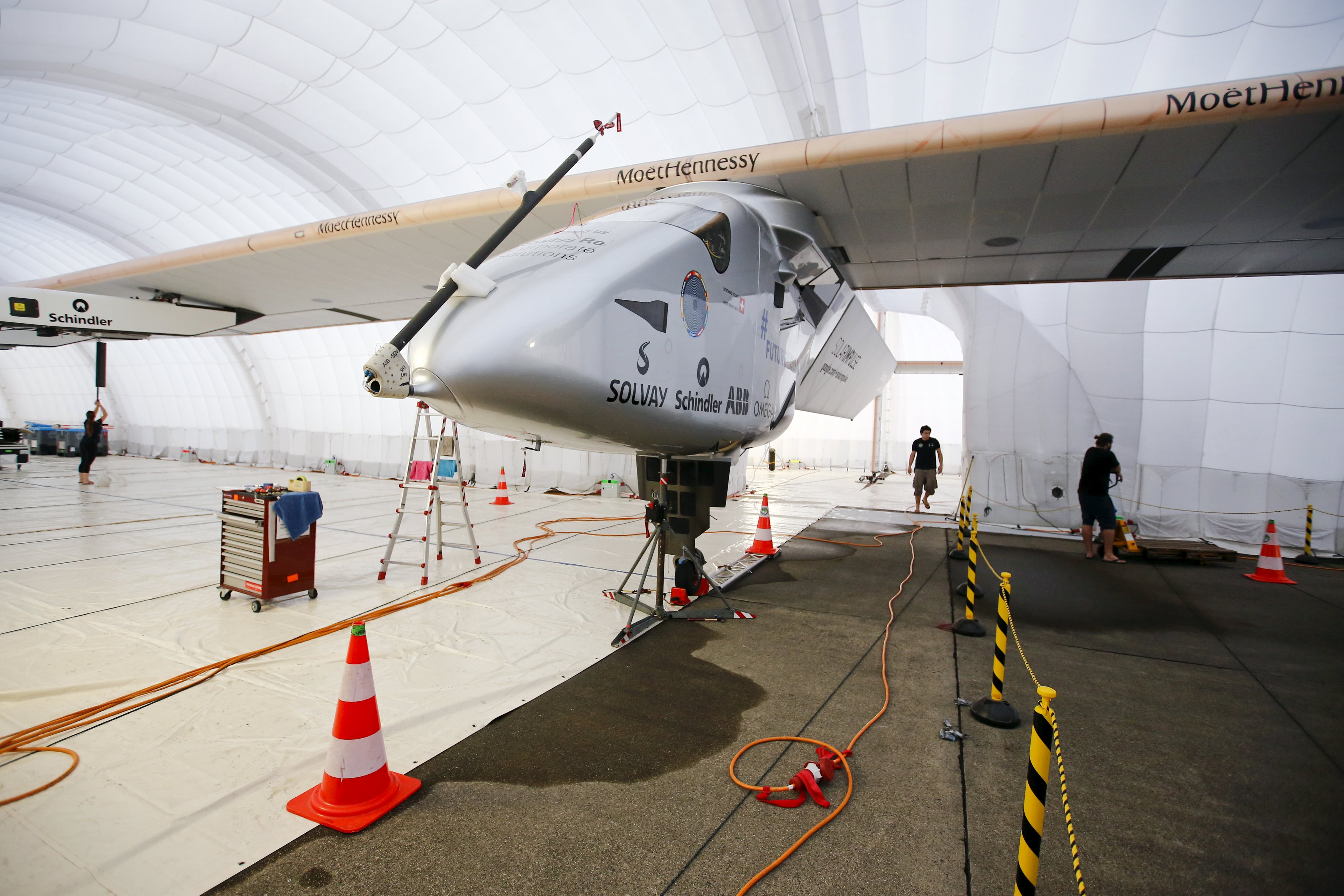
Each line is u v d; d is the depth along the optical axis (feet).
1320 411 27.71
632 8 24.63
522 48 28.30
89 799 8.20
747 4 19.76
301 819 7.88
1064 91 26.04
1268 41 22.07
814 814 8.21
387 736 9.98
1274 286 27.76
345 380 57.36
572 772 9.09
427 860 7.18
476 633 14.96
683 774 9.12
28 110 37.47
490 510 36.42
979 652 14.67
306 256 21.38
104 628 14.79
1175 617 17.98
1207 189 14.83
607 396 10.28
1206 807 8.64
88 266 61.72
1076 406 32.65
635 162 33.04
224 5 25.95
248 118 33.45
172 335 28.55
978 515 34.55
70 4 24.07
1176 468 30.71
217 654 13.25
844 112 28.25
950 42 24.54
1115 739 10.61
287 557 16.65
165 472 55.83
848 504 44.37
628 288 10.74
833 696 12.03
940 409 80.18
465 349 9.46
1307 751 10.30
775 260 15.97
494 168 35.42
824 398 25.55
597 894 6.72
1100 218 17.10
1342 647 15.48
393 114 33.27
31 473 51.67
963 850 7.54
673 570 21.72
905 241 19.44
